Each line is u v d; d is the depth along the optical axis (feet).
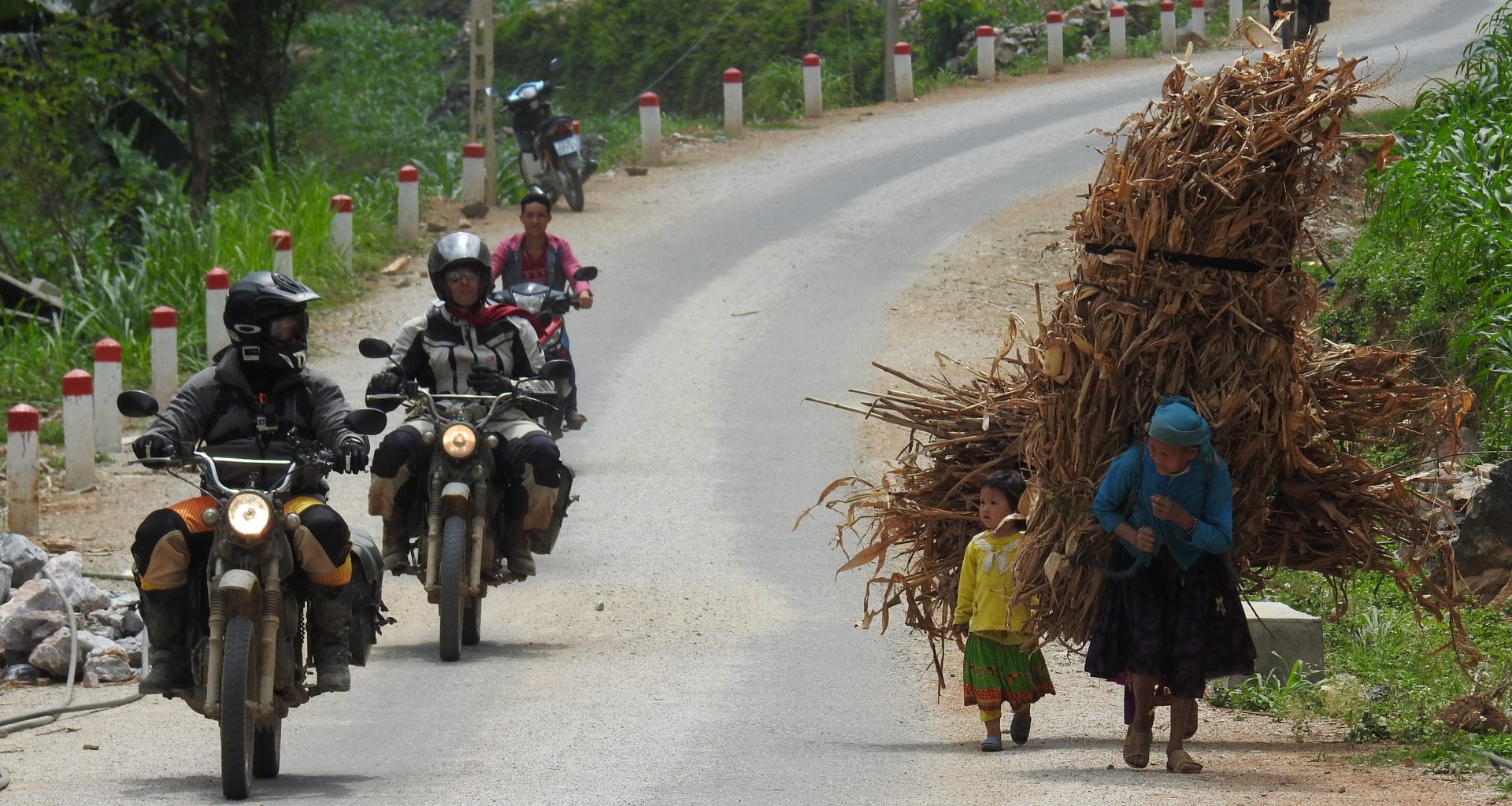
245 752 61.52
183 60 258.16
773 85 324.39
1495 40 173.99
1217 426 68.03
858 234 214.28
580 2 535.19
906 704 81.35
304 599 67.10
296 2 253.24
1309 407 72.02
